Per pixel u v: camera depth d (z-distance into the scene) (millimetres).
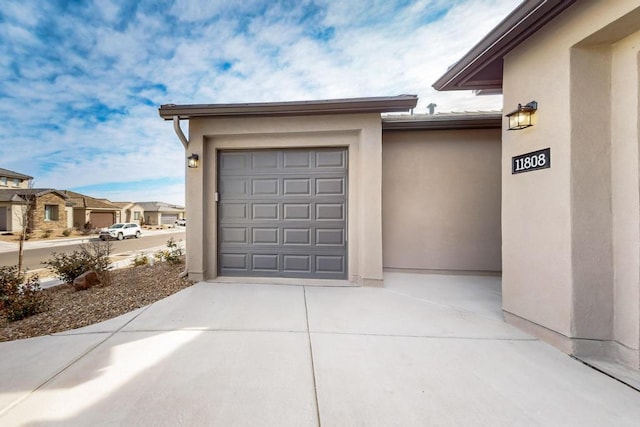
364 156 4465
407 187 5430
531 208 2758
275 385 1963
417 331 2869
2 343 2551
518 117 2744
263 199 4926
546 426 1611
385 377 2066
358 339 2678
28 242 16047
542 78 2605
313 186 4844
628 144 2203
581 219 2359
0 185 22109
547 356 2373
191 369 2146
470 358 2342
